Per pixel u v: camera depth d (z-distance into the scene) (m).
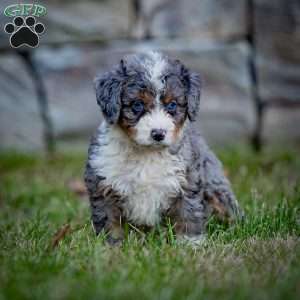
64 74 10.57
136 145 5.91
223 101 10.58
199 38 10.52
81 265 4.91
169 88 5.91
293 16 10.45
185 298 4.23
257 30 10.50
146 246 5.52
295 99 10.58
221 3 10.47
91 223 6.12
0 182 8.91
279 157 9.53
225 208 6.49
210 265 4.91
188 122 6.24
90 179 6.04
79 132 10.60
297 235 5.83
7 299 4.20
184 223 6.03
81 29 10.49
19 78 10.54
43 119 10.60
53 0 10.37
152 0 10.45
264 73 10.56
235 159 9.33
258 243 5.49
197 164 6.09
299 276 4.55
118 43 10.49
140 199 6.00
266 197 7.07
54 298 4.15
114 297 4.18
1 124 10.58
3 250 5.46
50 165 9.60
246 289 4.32
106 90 6.00
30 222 6.43
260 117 10.57
